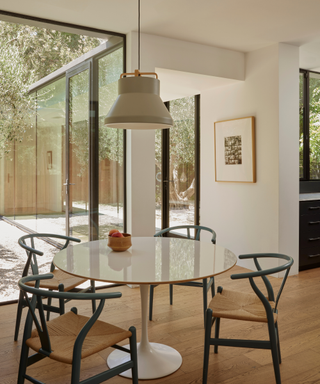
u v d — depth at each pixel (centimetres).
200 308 345
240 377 234
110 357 254
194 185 597
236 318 213
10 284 359
